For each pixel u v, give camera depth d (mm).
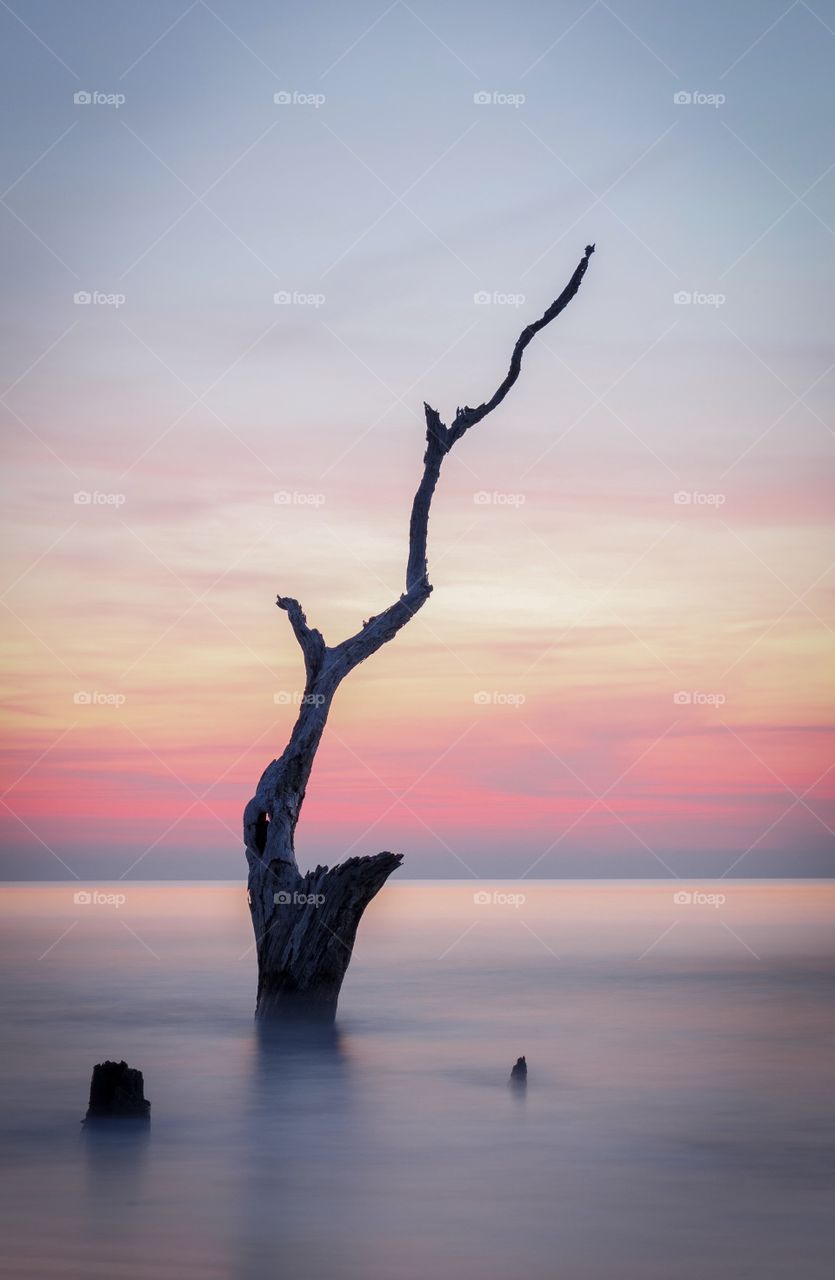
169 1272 10148
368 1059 20031
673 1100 16875
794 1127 15305
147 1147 14312
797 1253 10695
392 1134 14938
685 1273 10195
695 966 35031
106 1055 20469
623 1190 12633
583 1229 11352
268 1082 18125
